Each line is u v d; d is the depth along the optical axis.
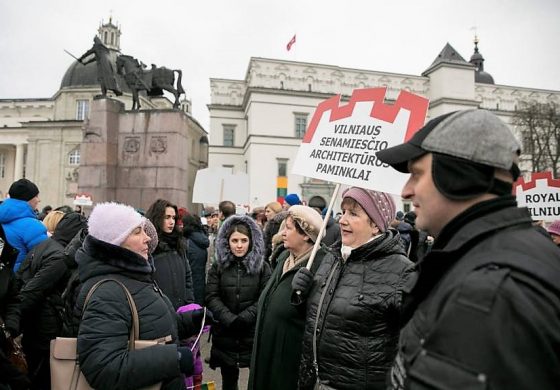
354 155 2.41
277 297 2.62
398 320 1.85
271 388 2.50
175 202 9.99
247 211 11.22
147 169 10.10
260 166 40.56
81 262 1.98
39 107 55.75
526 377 0.76
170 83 11.83
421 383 0.86
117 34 54.34
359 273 1.98
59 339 1.90
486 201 1.01
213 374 4.52
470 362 0.80
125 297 1.90
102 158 10.00
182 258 3.71
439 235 1.08
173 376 1.83
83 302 1.90
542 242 0.96
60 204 42.44
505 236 0.96
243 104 45.41
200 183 7.36
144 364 1.77
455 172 1.02
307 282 2.29
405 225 6.05
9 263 2.72
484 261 0.91
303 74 42.25
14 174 54.25
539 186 4.61
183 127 10.37
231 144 46.09
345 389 1.85
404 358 1.04
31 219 3.97
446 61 43.31
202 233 5.14
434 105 44.31
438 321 0.89
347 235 2.13
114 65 42.78
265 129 40.91
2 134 51.72
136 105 11.31
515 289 0.82
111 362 1.74
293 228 2.77
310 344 2.03
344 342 1.87
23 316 3.05
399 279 1.88
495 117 1.06
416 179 1.18
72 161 42.94
